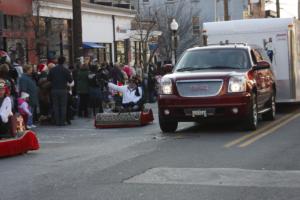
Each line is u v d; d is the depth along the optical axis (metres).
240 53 14.86
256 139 12.59
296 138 12.66
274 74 17.88
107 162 10.23
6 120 11.87
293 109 20.20
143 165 9.78
